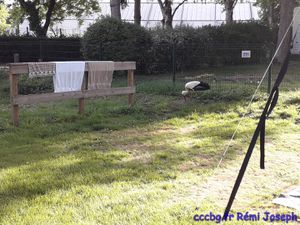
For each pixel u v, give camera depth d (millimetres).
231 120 8430
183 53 17469
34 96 7887
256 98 10250
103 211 3949
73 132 7492
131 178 4906
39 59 19266
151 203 4121
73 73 8352
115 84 13445
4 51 21172
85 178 4887
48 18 27641
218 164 5289
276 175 4996
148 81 13898
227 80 13719
